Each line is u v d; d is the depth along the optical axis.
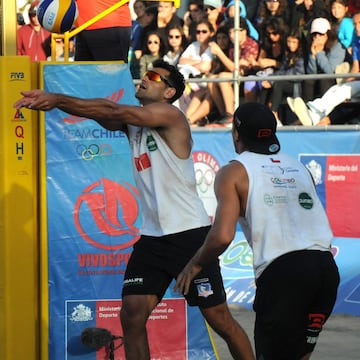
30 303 14.01
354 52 24.73
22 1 29.06
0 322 13.94
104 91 14.51
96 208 14.40
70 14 15.40
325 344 18.11
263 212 10.55
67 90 14.45
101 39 18.25
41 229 14.33
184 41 26.72
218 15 26.73
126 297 12.55
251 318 20.78
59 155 14.40
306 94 24.75
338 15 24.94
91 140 14.45
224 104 25.06
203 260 10.66
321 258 10.53
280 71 25.25
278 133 22.11
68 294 14.30
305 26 24.80
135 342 12.58
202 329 14.40
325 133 21.84
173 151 12.52
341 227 21.62
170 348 14.36
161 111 12.34
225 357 17.06
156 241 12.55
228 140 22.42
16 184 14.05
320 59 24.33
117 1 18.19
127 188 14.41
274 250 10.48
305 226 10.67
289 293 10.35
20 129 14.05
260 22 26.12
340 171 21.70
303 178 10.92
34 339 14.05
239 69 25.19
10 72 14.07
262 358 10.55
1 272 13.96
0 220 14.00
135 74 26.81
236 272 22.16
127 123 12.13
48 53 27.66
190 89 25.56
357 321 20.56
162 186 12.52
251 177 10.63
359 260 21.42
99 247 14.36
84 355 14.24
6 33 15.46
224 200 10.52
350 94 23.98
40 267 14.36
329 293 10.56
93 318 14.31
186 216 12.55
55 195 14.36
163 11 26.72
